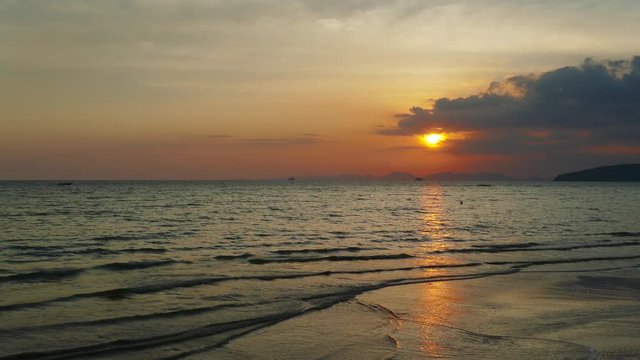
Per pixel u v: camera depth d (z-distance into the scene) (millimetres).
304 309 12219
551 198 94875
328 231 32500
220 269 17719
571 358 8914
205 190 129375
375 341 9883
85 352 8883
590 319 11727
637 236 30688
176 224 36219
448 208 61188
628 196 105000
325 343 9727
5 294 13211
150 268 17812
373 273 17375
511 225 38250
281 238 28281
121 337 9734
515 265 19422
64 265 18266
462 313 12180
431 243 26641
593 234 32031
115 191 114438
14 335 9648
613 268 18984
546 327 11016
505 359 8875
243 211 51594
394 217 45531
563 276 17250
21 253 21484
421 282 15938
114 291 13531
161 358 8703
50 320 10719
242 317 11375
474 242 27250
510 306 12961
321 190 143250
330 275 16812
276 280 15734
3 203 62031
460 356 9039
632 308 12883
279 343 9680
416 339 10039
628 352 9266
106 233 29688
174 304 12359
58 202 65312
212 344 9516
